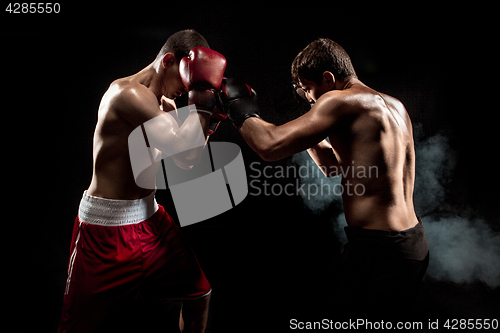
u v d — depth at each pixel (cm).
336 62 114
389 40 328
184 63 112
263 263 270
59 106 323
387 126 100
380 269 96
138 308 191
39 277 239
